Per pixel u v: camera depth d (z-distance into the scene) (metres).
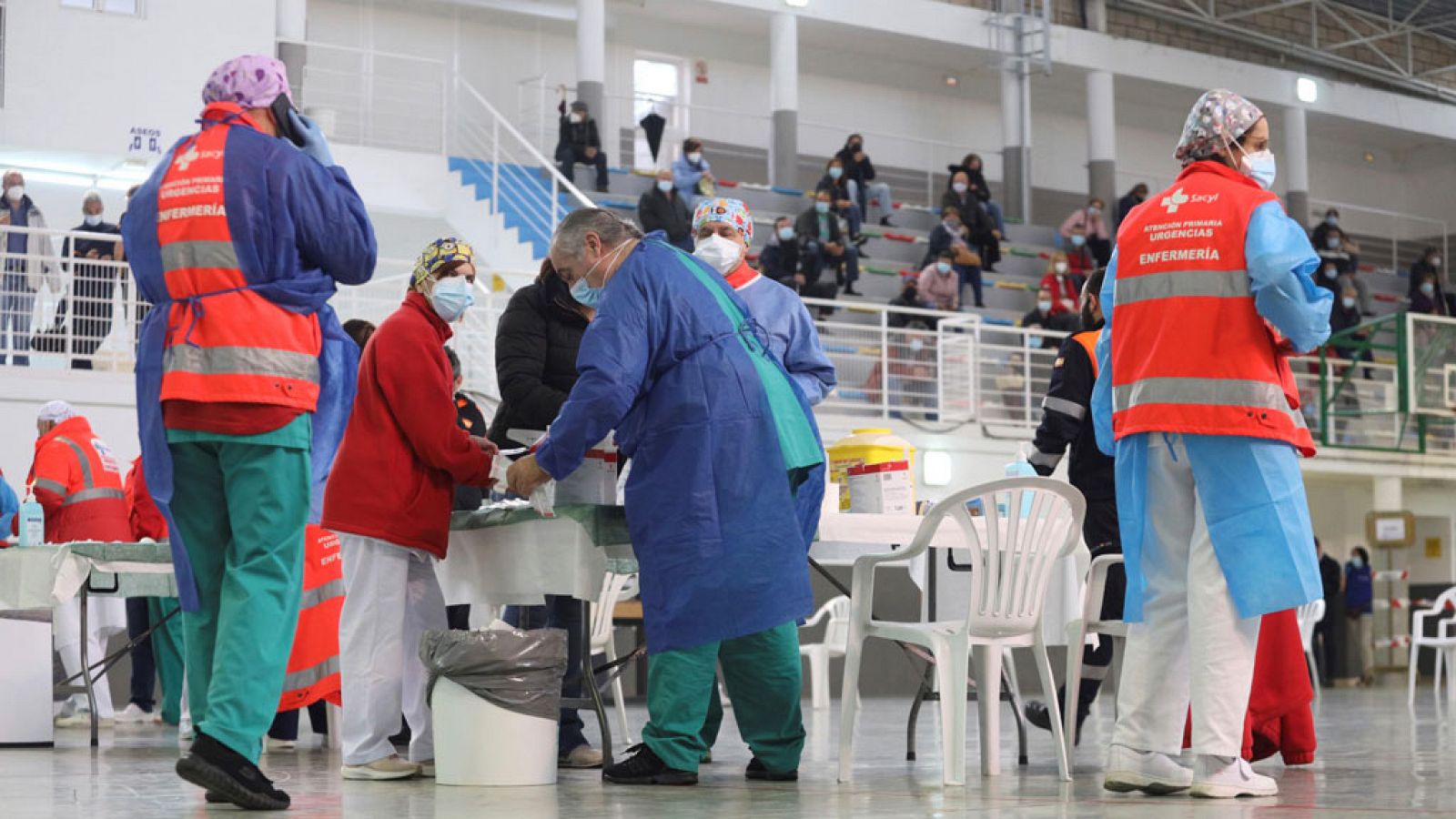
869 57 24.00
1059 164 26.00
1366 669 18.30
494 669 4.86
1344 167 28.44
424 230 18.84
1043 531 5.13
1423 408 17.80
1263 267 4.30
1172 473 4.52
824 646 11.12
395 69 20.08
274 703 4.16
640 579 4.79
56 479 8.15
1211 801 4.38
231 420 4.12
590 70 20.08
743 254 5.69
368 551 5.07
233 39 16.25
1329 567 18.05
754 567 4.69
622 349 4.68
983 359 15.09
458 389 6.70
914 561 6.17
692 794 4.59
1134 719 4.64
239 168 4.18
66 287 11.70
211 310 4.13
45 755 6.35
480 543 5.43
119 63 15.66
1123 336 4.62
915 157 24.62
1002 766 5.82
